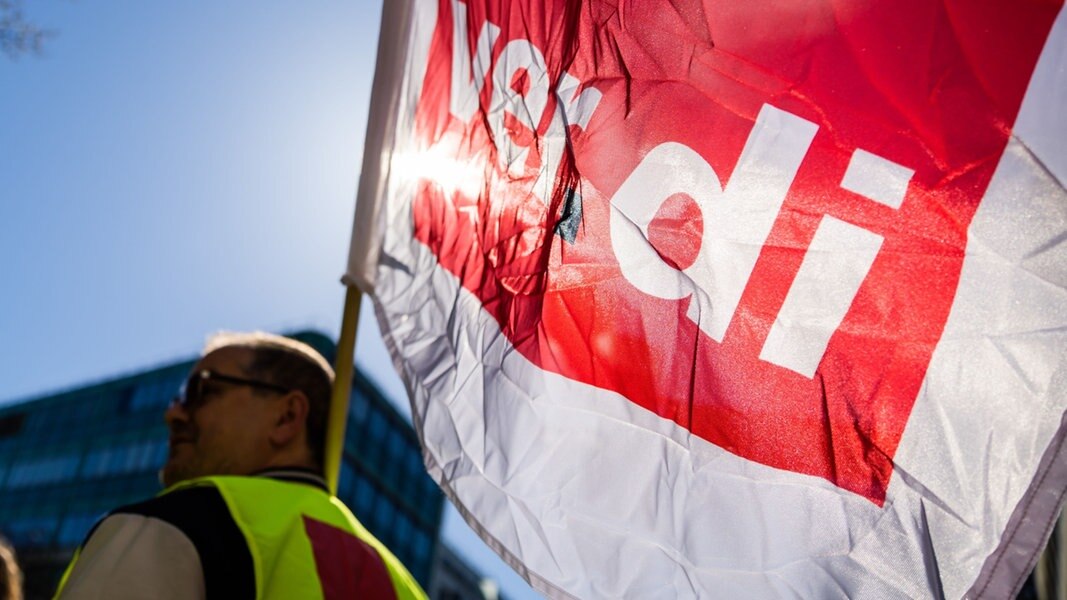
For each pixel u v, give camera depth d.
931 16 1.86
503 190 2.14
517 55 2.21
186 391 2.31
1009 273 1.74
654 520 1.82
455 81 2.34
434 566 52.16
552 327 1.97
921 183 1.80
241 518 1.90
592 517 1.85
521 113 2.16
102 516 1.85
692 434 1.83
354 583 2.01
